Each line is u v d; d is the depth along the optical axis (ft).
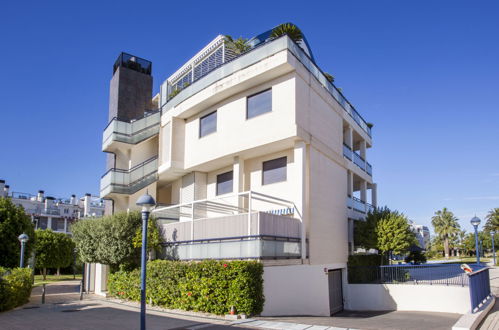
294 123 52.54
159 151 73.41
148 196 29.43
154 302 50.08
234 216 47.39
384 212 71.56
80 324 36.63
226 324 36.09
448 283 57.41
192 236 52.80
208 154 63.87
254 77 56.03
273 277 44.93
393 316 50.98
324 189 61.05
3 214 67.26
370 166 92.38
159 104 90.12
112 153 79.97
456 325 31.27
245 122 58.59
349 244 71.77
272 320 38.83
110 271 62.75
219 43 79.61
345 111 75.31
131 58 84.12
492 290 62.08
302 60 57.26
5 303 46.03
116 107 79.82
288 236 49.83
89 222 60.49
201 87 64.28
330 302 59.36
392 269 64.34
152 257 58.95
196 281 44.62
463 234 264.31
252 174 61.57
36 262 124.26
